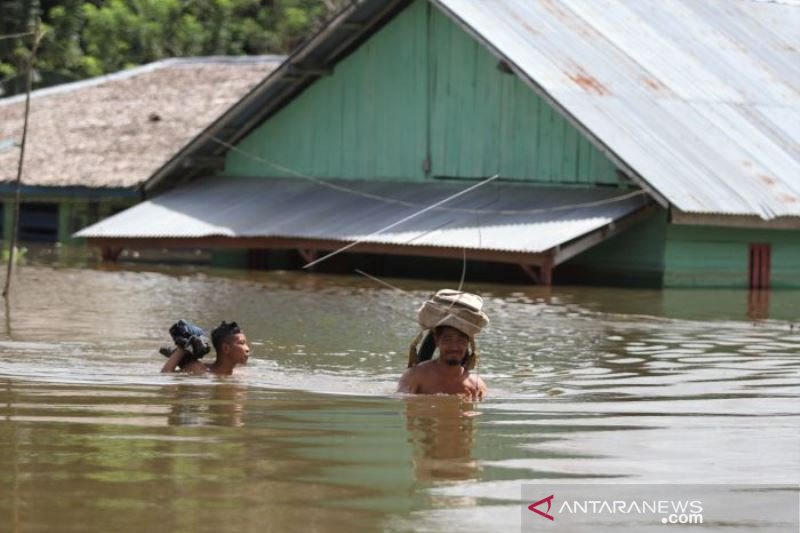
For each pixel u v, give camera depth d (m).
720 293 28.84
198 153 38.41
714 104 33.12
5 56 54.78
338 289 27.66
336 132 37.19
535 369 15.95
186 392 13.52
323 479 9.81
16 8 55.41
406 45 35.75
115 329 19.42
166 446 10.84
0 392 13.40
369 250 31.28
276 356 16.78
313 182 37.19
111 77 47.50
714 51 35.97
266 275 31.78
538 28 33.62
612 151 29.58
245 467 10.14
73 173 40.78
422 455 10.57
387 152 36.19
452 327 13.23
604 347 18.19
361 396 13.34
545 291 28.12
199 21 61.62
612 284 30.56
